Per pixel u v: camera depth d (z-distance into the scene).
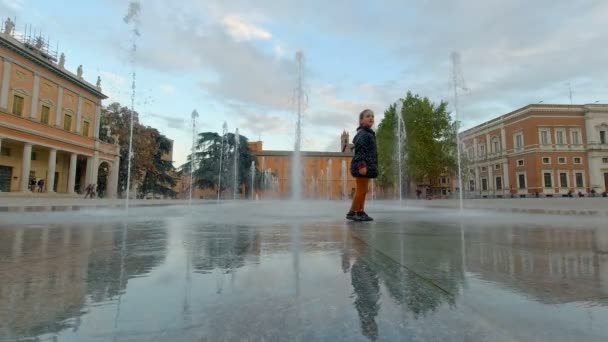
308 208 10.59
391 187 45.00
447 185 64.00
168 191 49.34
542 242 2.67
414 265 1.76
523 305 1.12
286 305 1.11
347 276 1.51
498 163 59.91
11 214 6.70
